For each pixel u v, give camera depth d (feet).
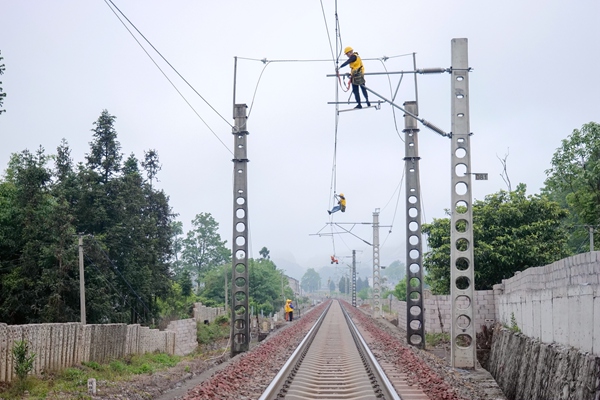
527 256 101.09
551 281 57.26
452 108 64.18
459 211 111.65
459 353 64.44
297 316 251.19
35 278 108.06
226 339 150.10
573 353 39.01
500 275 104.32
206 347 134.51
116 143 130.62
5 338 55.98
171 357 102.68
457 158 63.93
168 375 71.20
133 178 129.80
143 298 129.80
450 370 61.16
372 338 103.60
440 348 92.53
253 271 244.42
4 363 55.16
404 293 247.70
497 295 82.74
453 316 64.49
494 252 101.71
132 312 133.08
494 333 74.54
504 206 104.99
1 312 104.47
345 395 43.75
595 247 133.80
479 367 69.10
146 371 78.89
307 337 95.55
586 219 139.23
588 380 34.78
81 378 63.10
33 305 104.68
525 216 105.91
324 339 105.40
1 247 111.34
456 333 64.59
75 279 110.63
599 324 35.47
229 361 74.90
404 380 50.49
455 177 64.03
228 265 246.47
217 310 189.47
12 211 110.42
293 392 44.70
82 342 72.79
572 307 41.16
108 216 125.90
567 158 137.28
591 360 34.91
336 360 69.46
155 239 132.77
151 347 100.32
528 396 49.01
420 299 89.35
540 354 47.24
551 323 47.34
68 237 108.47
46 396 51.19
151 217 133.80
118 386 57.67
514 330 63.10
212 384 45.03
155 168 153.79
